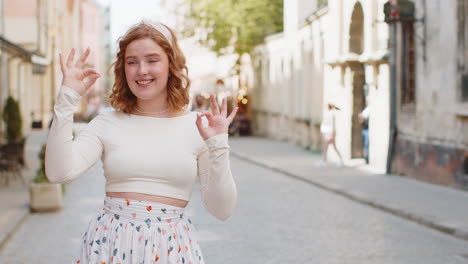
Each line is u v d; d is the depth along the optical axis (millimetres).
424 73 14383
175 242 2963
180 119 3037
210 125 2928
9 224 9352
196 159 3035
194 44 37000
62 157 2736
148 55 2906
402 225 9625
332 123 18578
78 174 2857
